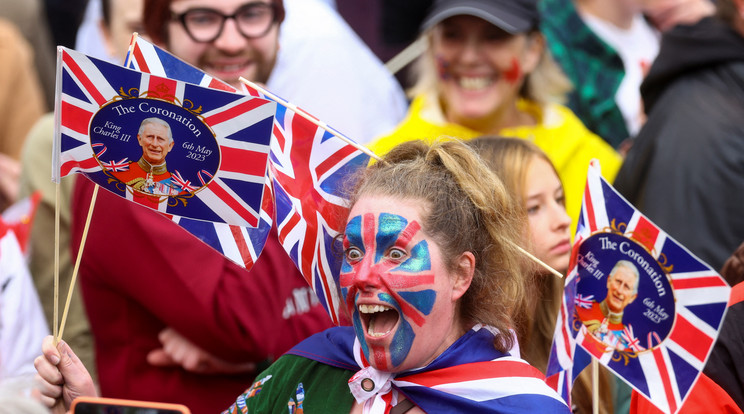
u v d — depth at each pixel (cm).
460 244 895
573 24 1823
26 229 1293
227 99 888
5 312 1237
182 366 1230
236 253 975
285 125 1001
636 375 948
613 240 952
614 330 959
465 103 1546
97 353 1266
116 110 889
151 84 880
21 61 1802
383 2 2072
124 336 1240
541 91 1606
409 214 884
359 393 902
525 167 1153
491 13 1505
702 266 914
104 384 1252
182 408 750
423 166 926
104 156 902
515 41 1534
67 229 1438
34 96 1822
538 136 1554
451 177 923
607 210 952
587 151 1587
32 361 1246
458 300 923
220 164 909
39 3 1986
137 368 1241
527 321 1026
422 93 1606
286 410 942
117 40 1591
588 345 972
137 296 1217
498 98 1545
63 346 902
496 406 880
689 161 1374
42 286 1427
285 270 1248
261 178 909
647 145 1428
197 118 895
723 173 1359
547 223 1152
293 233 995
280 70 1620
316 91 1633
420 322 873
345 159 999
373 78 1744
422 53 1634
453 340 917
